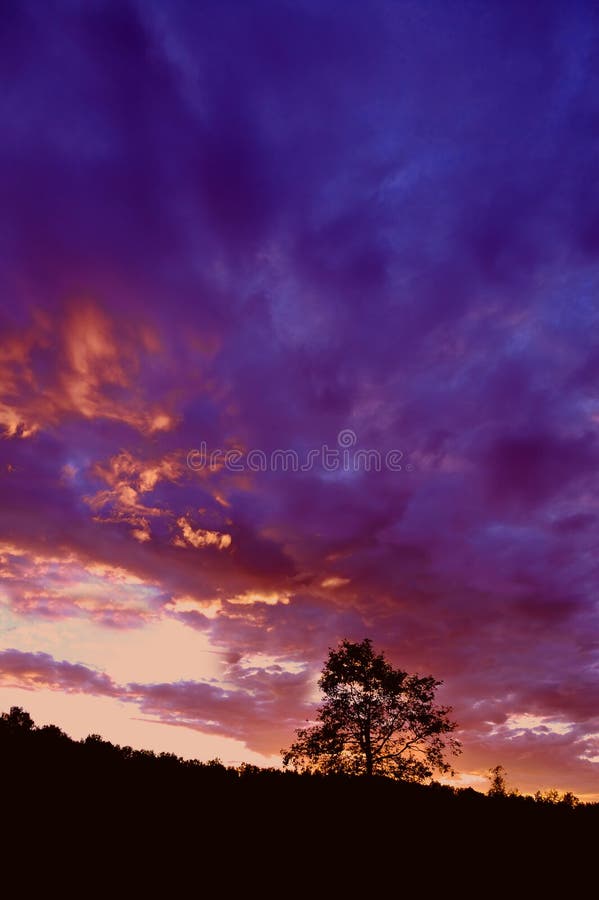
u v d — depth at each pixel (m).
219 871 16.53
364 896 16.11
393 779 29.62
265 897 15.28
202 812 21.42
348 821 22.77
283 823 21.59
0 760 23.59
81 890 14.29
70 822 18.45
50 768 23.70
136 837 18.08
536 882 18.19
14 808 18.91
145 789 23.02
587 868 19.62
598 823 24.97
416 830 22.47
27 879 14.46
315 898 15.60
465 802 27.64
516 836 22.61
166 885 15.20
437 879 17.84
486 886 17.58
